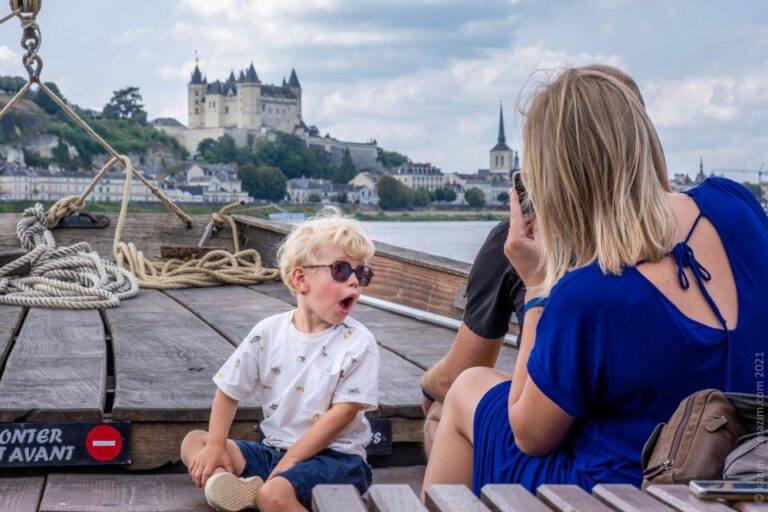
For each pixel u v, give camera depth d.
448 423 2.41
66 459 2.78
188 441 2.67
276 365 2.64
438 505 1.75
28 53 7.25
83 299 5.50
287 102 184.00
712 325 1.91
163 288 6.55
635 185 1.94
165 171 135.75
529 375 2.00
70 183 110.00
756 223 2.06
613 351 1.90
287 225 7.29
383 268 5.93
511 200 2.22
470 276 2.77
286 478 2.44
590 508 1.68
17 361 3.69
